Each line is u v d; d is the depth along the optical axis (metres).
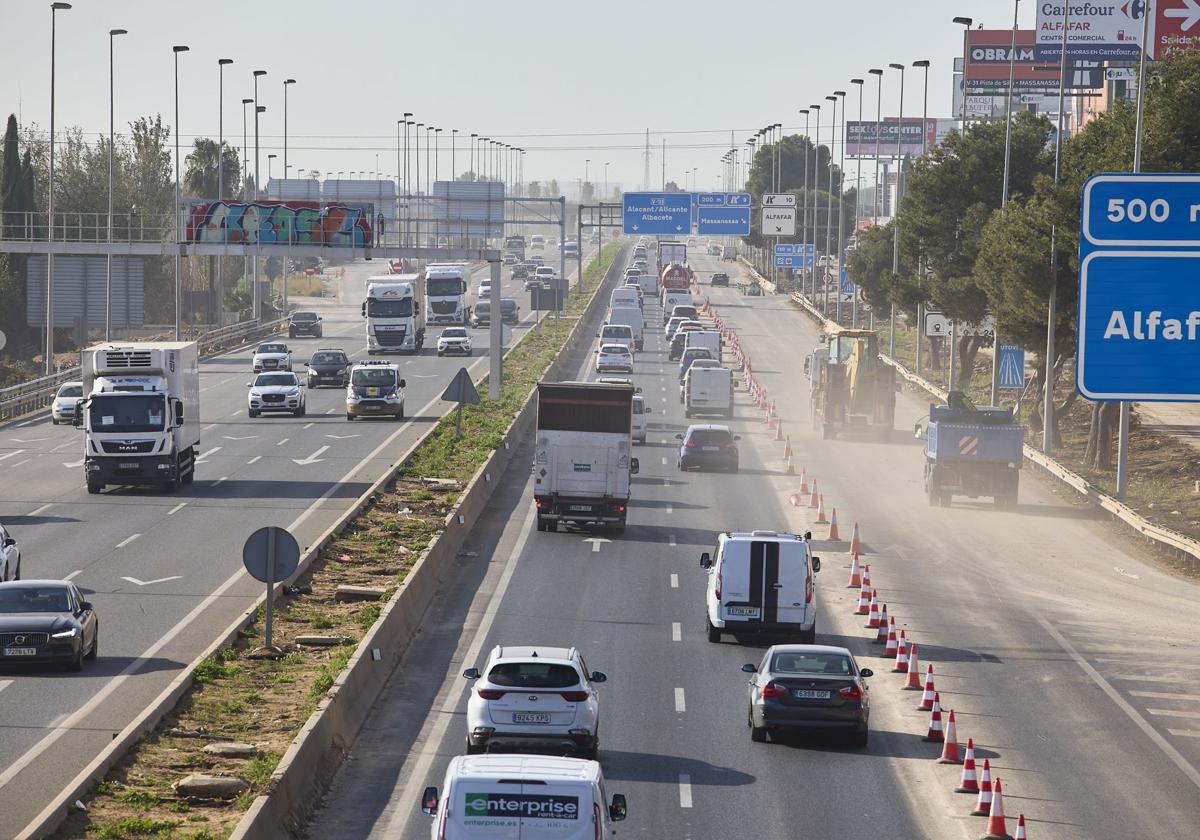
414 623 88.81
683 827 53.38
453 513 119.06
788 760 62.94
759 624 83.88
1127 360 53.47
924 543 121.69
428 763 61.59
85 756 58.97
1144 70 135.00
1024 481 160.88
